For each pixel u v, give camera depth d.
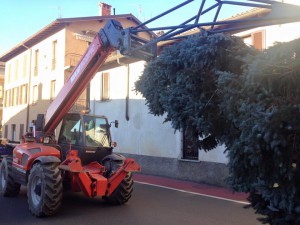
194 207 8.05
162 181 12.58
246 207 2.96
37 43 27.56
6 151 11.86
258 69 2.47
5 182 8.90
